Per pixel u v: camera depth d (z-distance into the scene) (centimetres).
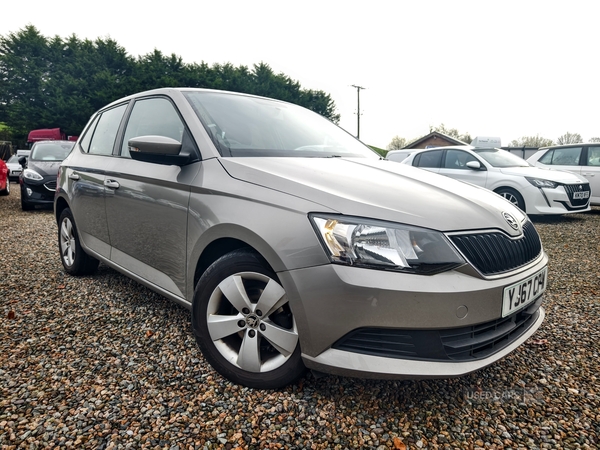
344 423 184
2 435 172
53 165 888
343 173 220
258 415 188
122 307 311
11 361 232
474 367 181
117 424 180
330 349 181
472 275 179
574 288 379
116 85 3750
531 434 182
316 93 4991
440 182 233
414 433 180
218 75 4319
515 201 790
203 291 214
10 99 4044
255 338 202
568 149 955
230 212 204
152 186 257
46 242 553
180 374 220
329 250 176
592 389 217
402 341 175
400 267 172
